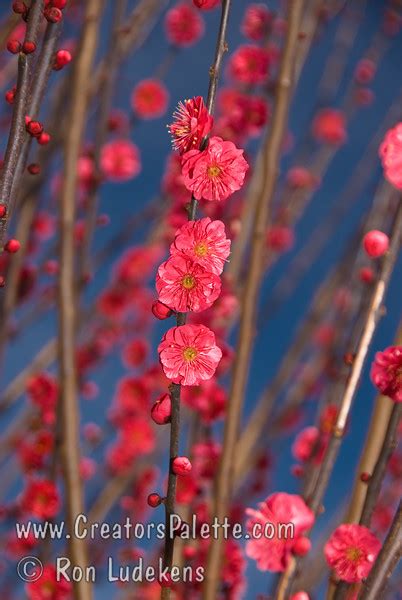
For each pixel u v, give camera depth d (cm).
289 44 101
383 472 85
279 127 100
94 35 107
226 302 111
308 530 85
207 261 79
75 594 95
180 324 80
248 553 85
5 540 119
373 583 81
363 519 85
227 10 82
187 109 80
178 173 123
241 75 116
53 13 85
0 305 115
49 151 118
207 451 107
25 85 82
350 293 121
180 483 103
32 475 119
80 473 99
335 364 119
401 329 95
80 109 105
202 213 114
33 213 117
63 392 100
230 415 96
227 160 79
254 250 98
